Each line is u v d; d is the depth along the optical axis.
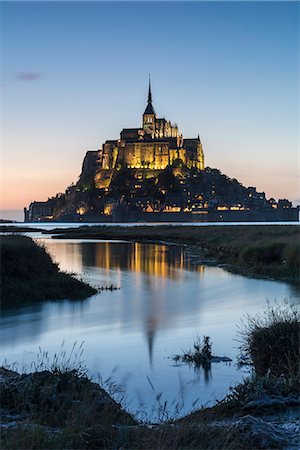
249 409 8.66
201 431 6.73
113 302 25.39
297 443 6.80
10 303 24.53
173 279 35.66
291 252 37.84
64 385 8.76
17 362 13.84
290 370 10.05
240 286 30.92
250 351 12.80
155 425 7.91
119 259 53.34
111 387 11.40
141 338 17.22
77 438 6.49
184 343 16.30
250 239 56.09
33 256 30.41
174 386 11.74
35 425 6.72
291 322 12.52
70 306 24.02
